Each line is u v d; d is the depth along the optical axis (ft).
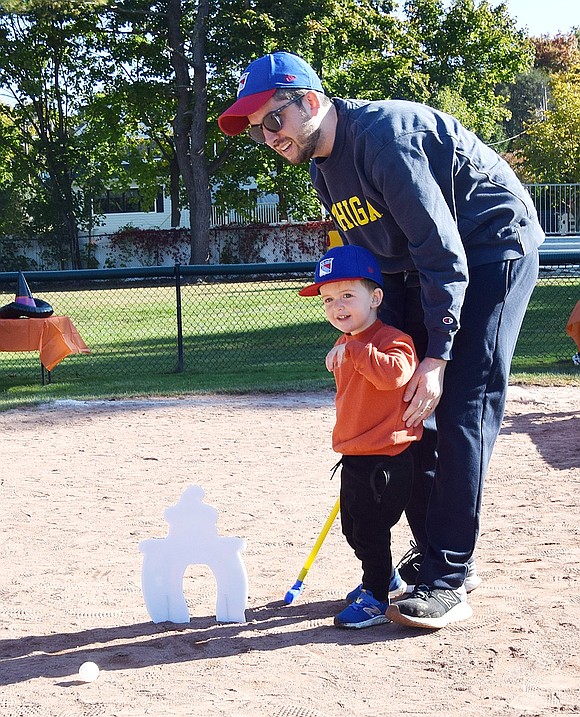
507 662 10.43
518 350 40.16
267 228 118.83
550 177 142.00
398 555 14.61
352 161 11.60
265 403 29.78
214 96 114.93
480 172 11.72
